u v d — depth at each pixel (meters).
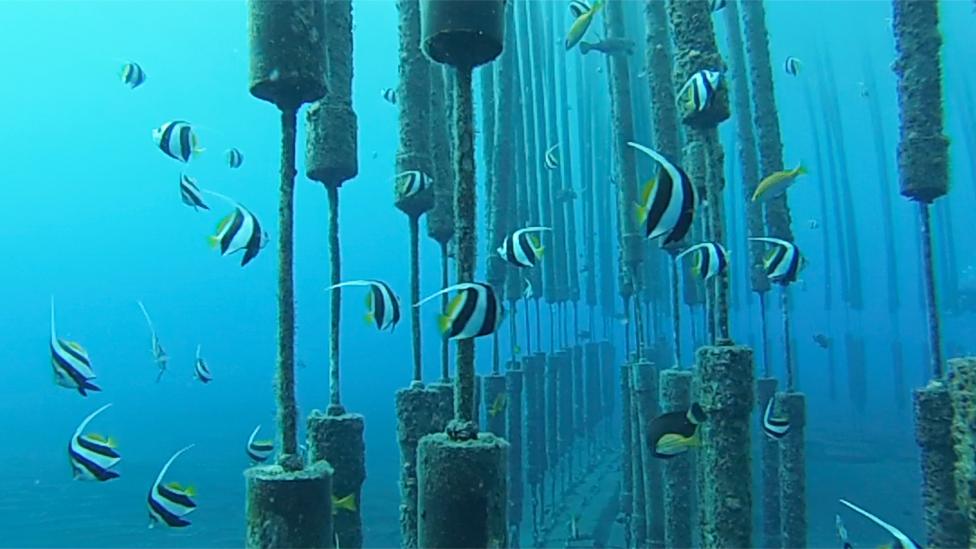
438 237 7.43
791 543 8.99
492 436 3.72
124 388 75.88
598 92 22.03
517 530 11.37
